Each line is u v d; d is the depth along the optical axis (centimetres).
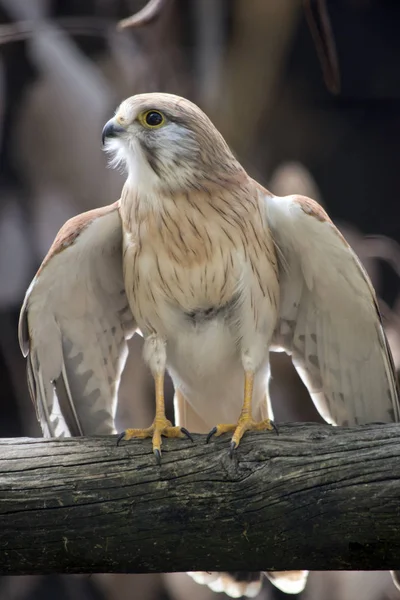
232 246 966
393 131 1973
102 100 1475
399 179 1977
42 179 1469
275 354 1418
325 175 1970
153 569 867
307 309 1032
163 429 895
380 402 1040
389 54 1967
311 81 1952
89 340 1031
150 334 1003
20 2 1527
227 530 848
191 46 1584
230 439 883
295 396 1423
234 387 1039
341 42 1969
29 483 862
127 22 1048
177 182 957
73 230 966
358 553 843
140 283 982
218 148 970
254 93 1571
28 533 854
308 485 843
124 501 855
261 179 1552
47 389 1015
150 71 1521
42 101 1467
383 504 832
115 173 1448
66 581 1648
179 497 853
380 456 848
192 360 1018
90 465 870
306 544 845
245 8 1550
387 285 1870
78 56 1491
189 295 983
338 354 1033
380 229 1984
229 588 1061
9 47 1501
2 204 1485
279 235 984
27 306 977
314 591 1338
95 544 855
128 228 977
